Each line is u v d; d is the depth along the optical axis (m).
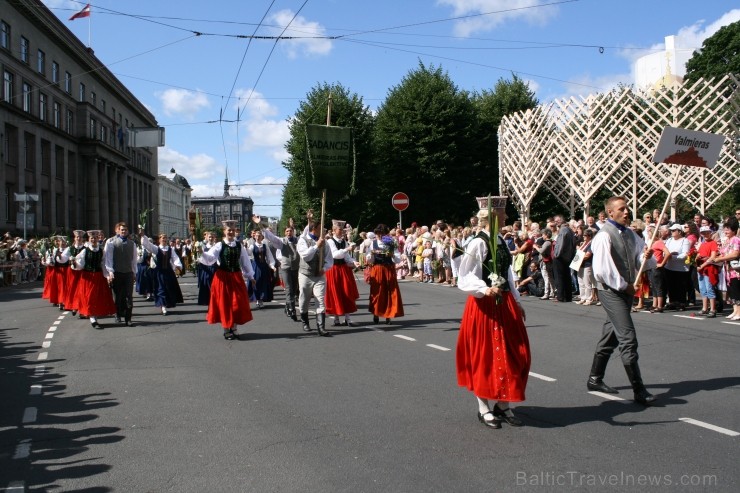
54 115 47.38
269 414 5.69
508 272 5.34
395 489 3.97
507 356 5.11
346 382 6.86
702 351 8.21
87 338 10.41
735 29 32.19
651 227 12.80
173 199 107.44
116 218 60.06
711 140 8.09
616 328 5.97
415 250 22.62
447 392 6.39
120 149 61.56
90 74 55.53
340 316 12.29
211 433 5.18
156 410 5.90
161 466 4.48
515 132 23.06
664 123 17.73
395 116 35.53
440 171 34.56
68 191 49.88
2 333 11.20
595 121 19.45
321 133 10.22
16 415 5.86
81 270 11.83
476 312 5.28
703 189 18.12
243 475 4.27
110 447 4.91
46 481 4.25
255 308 14.26
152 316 13.27
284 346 9.18
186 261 32.00
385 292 11.14
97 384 7.03
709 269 11.32
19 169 40.66
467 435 5.03
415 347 8.96
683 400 5.93
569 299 14.47
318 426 5.32
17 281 25.75
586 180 19.64
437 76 35.88
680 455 4.49
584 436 4.95
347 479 4.16
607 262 5.90
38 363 8.36
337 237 11.06
